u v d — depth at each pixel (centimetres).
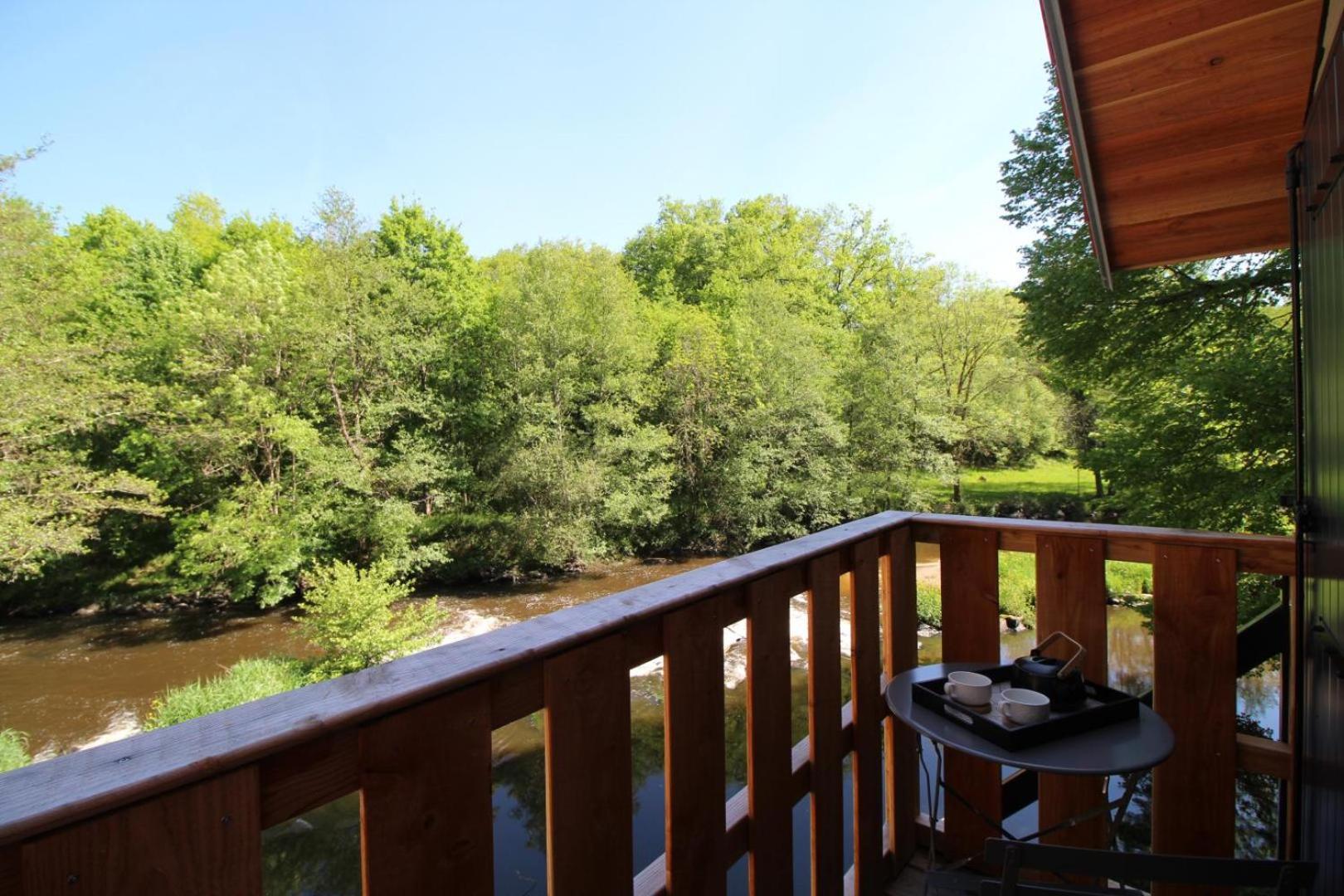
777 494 1719
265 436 1316
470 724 70
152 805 47
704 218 2398
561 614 87
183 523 1249
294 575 1344
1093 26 128
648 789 540
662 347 1775
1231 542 132
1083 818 133
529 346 1522
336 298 1405
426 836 66
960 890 123
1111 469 747
